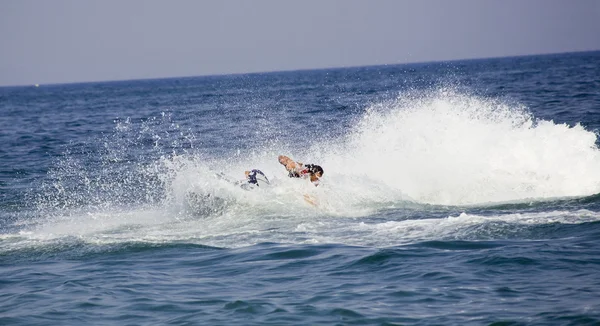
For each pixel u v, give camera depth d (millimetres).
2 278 33875
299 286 30203
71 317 27312
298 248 36906
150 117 160125
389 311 26328
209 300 28766
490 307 26156
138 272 33969
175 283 31656
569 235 36406
